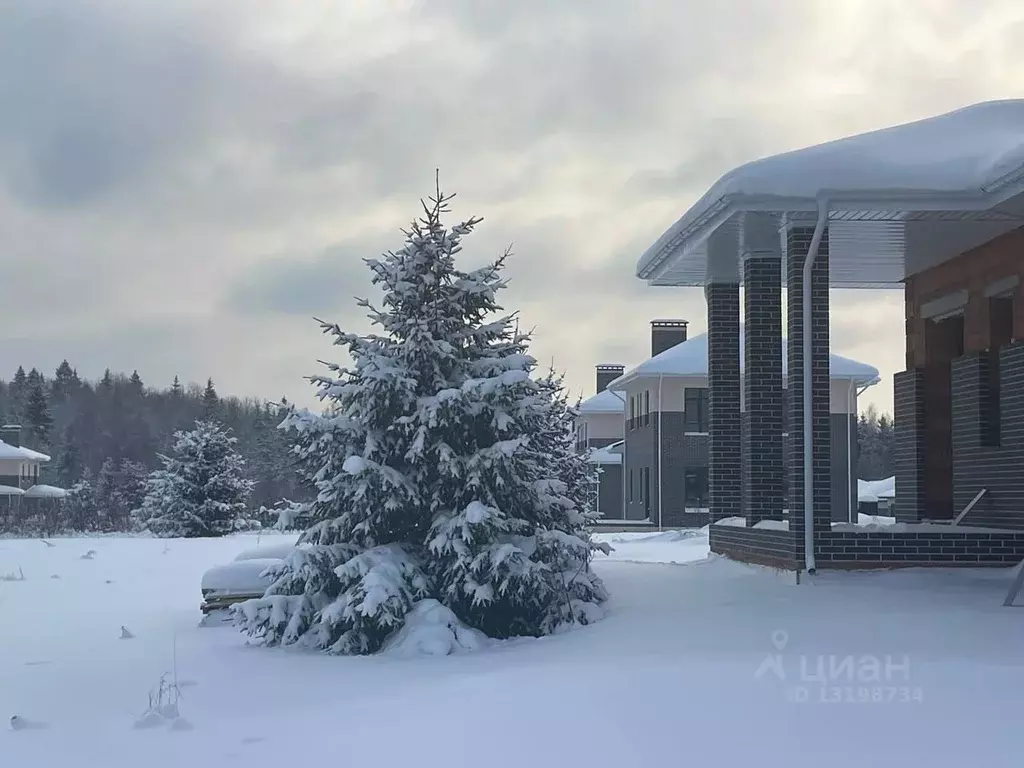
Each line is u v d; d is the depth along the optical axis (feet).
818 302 40.47
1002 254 45.96
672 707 21.40
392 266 38.37
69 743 22.52
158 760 20.62
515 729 20.56
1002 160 36.24
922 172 38.96
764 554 44.01
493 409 36.96
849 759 17.47
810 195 38.91
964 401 49.47
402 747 19.97
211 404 310.65
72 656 34.55
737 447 53.21
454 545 34.58
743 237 44.96
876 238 46.26
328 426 36.50
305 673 29.99
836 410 129.49
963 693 21.54
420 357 37.47
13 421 302.45
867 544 39.86
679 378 133.59
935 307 52.95
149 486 173.27
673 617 34.06
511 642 33.99
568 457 57.16
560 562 36.47
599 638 32.19
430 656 31.78
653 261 51.44
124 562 77.20
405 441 37.14
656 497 132.36
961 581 37.68
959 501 49.98
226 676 30.01
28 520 146.30
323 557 35.63
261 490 209.77
